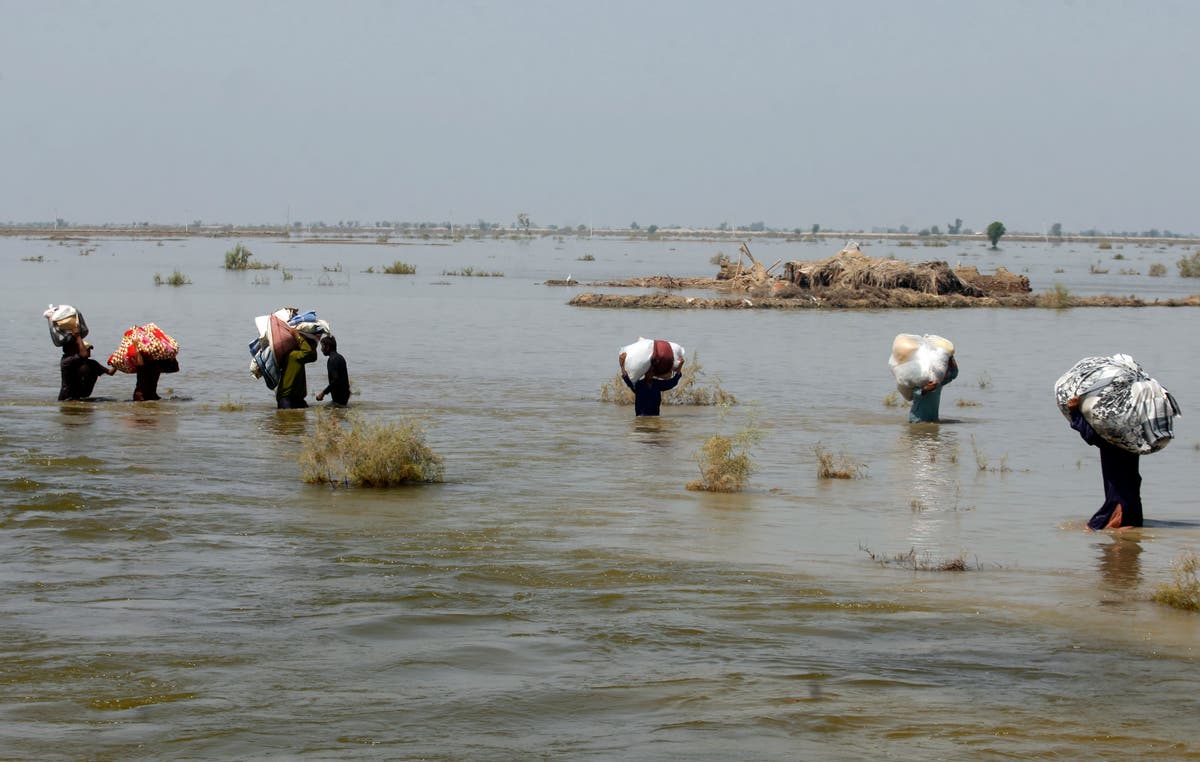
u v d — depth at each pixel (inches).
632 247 6742.1
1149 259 5413.4
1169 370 1216.2
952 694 272.2
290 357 858.1
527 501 538.9
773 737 242.5
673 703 264.7
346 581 381.7
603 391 946.7
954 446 739.4
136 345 895.1
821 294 2249.0
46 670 288.4
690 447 716.7
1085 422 484.7
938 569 406.6
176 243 5767.7
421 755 232.5
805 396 998.4
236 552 425.4
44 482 561.0
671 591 370.9
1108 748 236.5
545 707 261.7
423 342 1409.9
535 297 2230.6
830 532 474.9
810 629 328.2
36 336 1371.8
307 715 256.4
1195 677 286.0
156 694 271.0
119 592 367.2
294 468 620.4
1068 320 1900.8
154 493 541.3
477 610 346.9
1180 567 407.8
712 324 1721.2
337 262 3659.0
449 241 7244.1
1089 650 308.8
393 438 591.2
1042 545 452.8
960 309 2158.0
